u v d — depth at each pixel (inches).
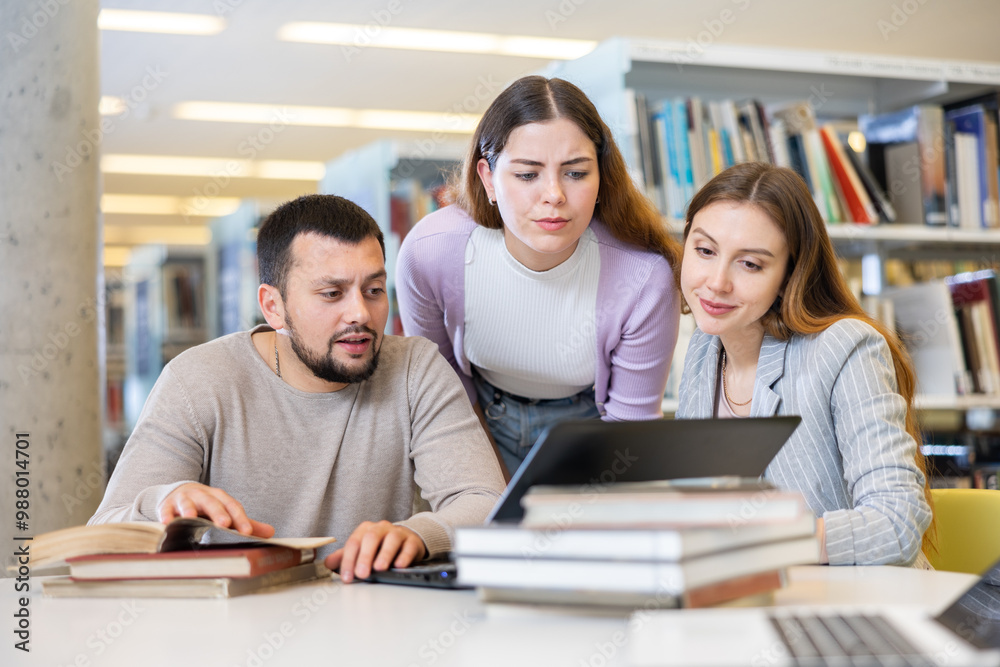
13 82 82.0
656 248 67.7
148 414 53.5
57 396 81.2
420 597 37.7
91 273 84.4
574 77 106.5
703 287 53.9
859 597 33.8
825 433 52.0
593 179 58.5
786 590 35.5
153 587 39.4
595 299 67.9
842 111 119.9
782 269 53.4
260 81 192.1
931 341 113.3
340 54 177.8
